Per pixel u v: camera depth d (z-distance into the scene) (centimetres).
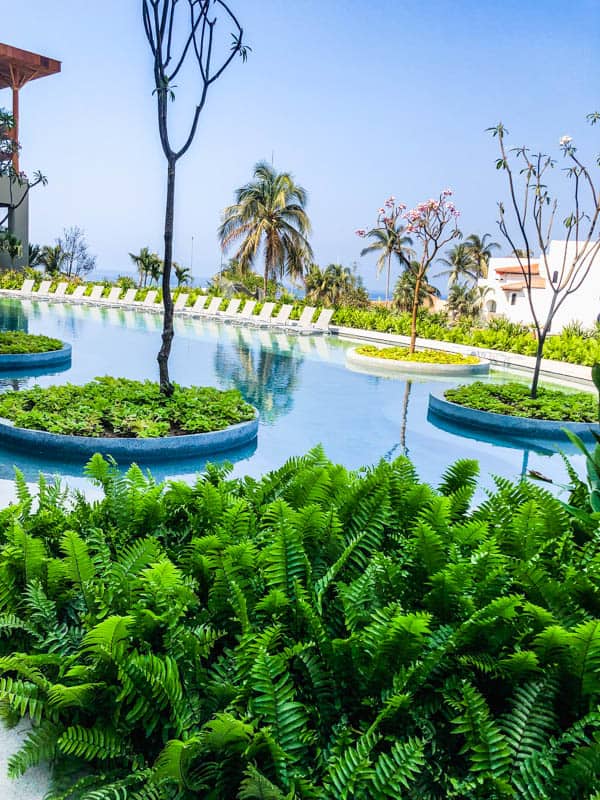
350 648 196
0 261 3266
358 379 1289
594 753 162
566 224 935
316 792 164
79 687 185
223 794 176
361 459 737
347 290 4191
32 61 3064
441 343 1883
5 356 1175
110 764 189
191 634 203
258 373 1313
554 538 281
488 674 200
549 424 880
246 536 266
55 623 225
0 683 200
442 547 233
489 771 168
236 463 682
